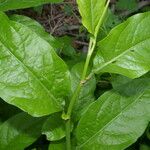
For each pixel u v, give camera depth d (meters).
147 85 0.32
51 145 0.32
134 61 0.27
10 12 0.82
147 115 0.31
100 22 0.25
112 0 0.93
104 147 0.31
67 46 0.54
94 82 0.34
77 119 0.33
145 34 0.27
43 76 0.27
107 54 0.27
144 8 0.91
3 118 0.42
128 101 0.31
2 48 0.26
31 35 0.26
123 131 0.31
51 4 0.91
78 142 0.31
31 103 0.26
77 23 0.91
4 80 0.26
